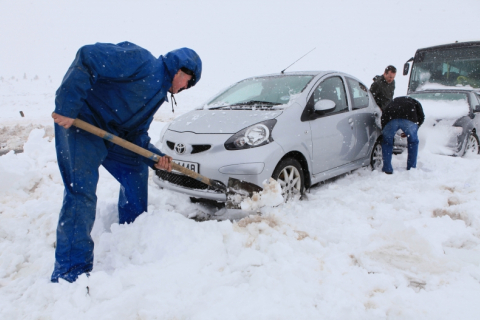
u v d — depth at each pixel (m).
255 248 2.55
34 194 3.86
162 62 2.32
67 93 1.97
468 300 1.93
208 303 1.91
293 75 4.28
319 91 4.00
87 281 2.02
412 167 4.84
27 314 1.89
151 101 2.36
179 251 2.45
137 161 2.77
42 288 2.00
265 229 2.71
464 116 5.98
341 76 4.52
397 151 6.10
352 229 2.82
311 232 2.81
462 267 2.26
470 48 8.27
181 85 2.44
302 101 3.72
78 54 1.99
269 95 3.97
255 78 4.56
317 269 2.25
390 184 4.08
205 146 3.26
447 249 2.52
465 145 5.94
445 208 3.14
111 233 2.72
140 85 2.22
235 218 3.27
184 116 3.95
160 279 2.12
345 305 1.89
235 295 1.98
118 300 1.89
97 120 2.31
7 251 2.57
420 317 1.79
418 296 1.98
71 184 2.19
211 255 2.42
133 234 2.64
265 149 3.15
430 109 6.42
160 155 2.85
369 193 3.85
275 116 3.45
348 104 4.45
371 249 2.44
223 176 3.10
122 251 2.53
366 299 1.96
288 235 2.68
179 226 2.69
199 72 2.43
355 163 4.57
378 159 5.11
